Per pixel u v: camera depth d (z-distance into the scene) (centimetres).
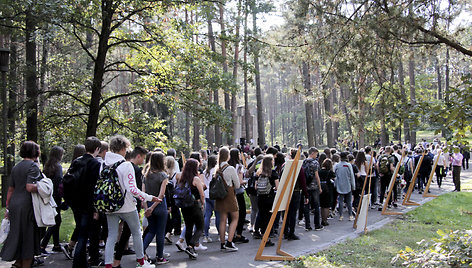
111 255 568
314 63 1144
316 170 976
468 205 1309
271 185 844
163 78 1451
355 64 988
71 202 594
